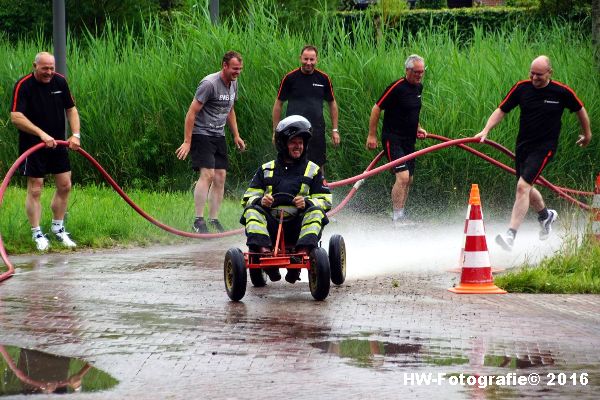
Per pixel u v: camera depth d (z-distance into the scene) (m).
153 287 20.66
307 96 32.28
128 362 14.34
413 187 35.41
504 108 27.02
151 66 42.03
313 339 15.66
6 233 26.86
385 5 62.12
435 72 37.81
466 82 36.66
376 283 21.11
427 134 31.86
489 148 34.84
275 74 39.50
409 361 14.27
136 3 56.16
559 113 26.08
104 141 40.69
